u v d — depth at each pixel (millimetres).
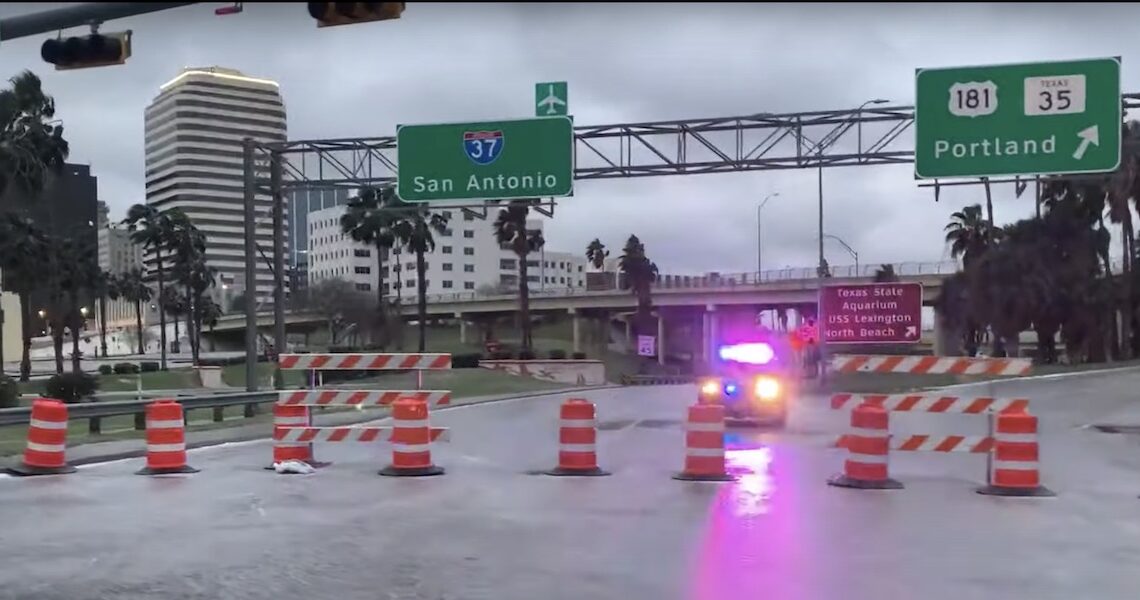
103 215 193000
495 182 23812
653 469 13656
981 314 59125
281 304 25969
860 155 22641
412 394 13891
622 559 7969
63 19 11844
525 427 21625
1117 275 63781
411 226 72250
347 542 8711
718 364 20172
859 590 6957
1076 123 19969
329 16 10898
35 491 11898
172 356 119312
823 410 24875
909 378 42344
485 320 114875
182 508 10570
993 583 7160
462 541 8734
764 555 8086
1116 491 11586
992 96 20391
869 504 10586
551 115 23656
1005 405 11656
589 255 142625
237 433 19422
